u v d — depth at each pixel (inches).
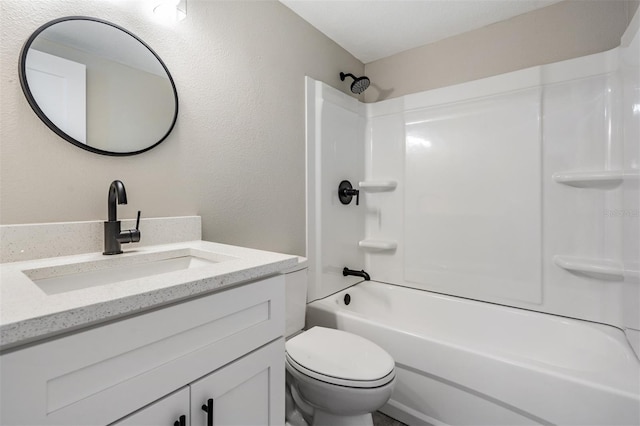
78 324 18.7
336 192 82.4
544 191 67.4
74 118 36.5
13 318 16.7
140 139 42.6
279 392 33.4
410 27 76.8
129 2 41.9
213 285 26.0
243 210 58.4
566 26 66.6
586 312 63.3
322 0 66.4
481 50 76.9
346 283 86.5
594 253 62.5
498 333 69.8
